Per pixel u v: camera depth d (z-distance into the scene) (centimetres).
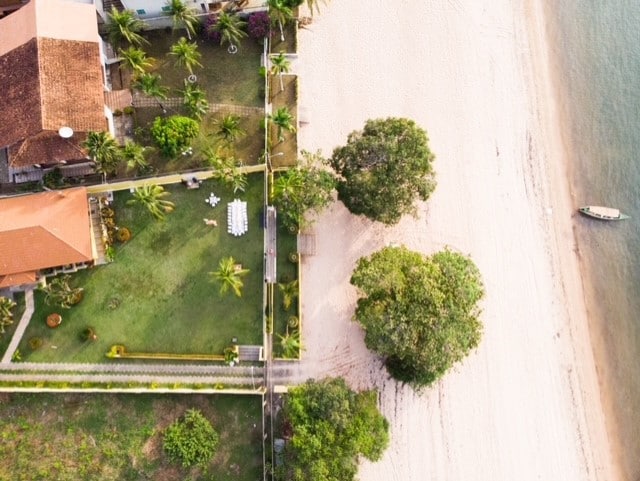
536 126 5062
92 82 4103
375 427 4009
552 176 5019
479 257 4803
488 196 4891
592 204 5031
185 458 4150
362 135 4291
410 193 4194
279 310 4469
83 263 4322
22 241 4009
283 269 4525
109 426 4300
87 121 4038
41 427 4275
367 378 4550
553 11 5219
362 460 4481
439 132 4928
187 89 4303
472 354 4681
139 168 4419
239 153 4544
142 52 4344
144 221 4434
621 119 5138
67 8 4150
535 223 4925
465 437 4569
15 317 4262
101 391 4250
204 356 4319
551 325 4803
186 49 4206
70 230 4109
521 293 4806
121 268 4384
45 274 4262
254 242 4475
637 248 5022
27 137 3941
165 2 4366
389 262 4059
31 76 3962
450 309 3909
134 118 4466
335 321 4575
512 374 4681
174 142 4194
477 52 5088
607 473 4728
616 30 5225
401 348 3875
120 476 4262
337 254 4650
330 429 3878
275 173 4559
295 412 3938
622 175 5078
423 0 5122
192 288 4412
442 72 5016
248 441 4356
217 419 4362
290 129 4372
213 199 4459
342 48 4953
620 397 4844
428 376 4166
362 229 4706
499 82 5069
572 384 4762
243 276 4441
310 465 3825
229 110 4594
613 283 4962
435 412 4581
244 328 4397
